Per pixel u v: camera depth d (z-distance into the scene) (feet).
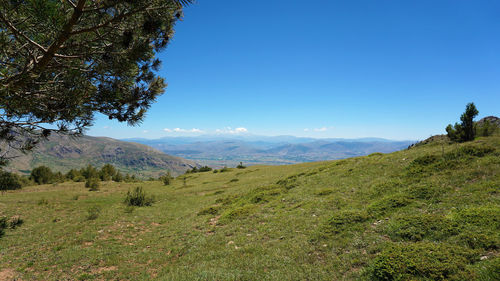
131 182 258.78
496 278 17.83
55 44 18.72
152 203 106.42
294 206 57.82
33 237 54.44
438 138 99.96
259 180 144.15
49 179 228.84
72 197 121.60
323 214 47.19
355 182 65.26
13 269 37.93
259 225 49.96
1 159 23.24
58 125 25.25
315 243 35.04
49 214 80.43
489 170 42.29
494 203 31.14
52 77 25.67
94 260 41.04
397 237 30.01
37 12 16.60
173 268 35.81
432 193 40.83
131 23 21.04
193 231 55.88
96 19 19.43
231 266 32.63
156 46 26.91
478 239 23.73
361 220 38.47
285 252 34.19
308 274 27.25
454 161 52.21
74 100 23.08
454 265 20.71
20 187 161.68
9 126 23.30
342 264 27.91
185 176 276.00
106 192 151.53
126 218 75.15
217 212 73.26
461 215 29.35
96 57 22.82
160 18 20.58
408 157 72.69
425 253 23.27
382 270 23.09
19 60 22.20
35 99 23.22
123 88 29.04
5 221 67.41
